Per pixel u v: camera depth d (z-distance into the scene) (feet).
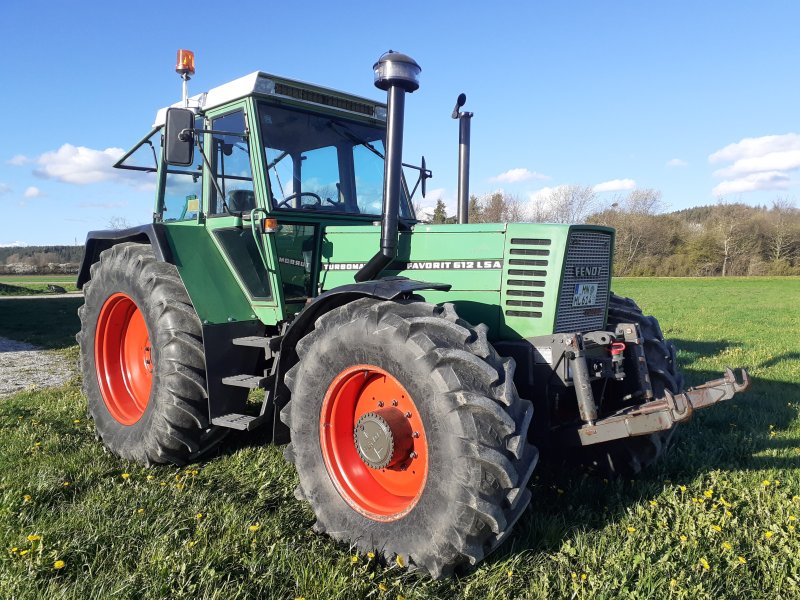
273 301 12.92
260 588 8.55
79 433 15.80
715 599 8.41
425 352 9.06
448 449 8.71
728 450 14.52
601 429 10.02
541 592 8.53
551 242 10.86
